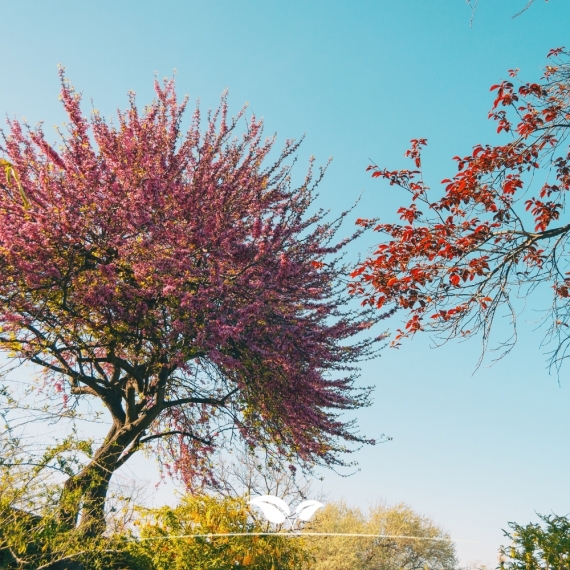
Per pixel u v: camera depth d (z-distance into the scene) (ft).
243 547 33.19
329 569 79.30
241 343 40.88
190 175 43.27
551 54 25.30
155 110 41.78
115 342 39.58
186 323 37.65
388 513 98.12
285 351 40.55
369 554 92.22
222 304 38.45
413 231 26.73
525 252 27.04
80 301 38.78
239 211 42.98
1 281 36.14
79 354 39.78
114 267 37.35
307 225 44.42
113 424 42.83
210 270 38.50
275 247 40.63
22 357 36.22
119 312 37.78
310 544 41.50
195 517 33.81
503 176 26.11
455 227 26.66
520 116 25.82
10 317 35.65
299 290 42.75
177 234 38.88
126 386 43.93
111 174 38.70
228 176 43.24
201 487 50.62
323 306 43.75
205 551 31.48
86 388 45.39
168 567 30.94
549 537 25.22
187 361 40.88
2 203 37.55
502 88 25.80
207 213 40.32
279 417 43.80
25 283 37.37
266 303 40.19
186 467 51.65
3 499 23.77
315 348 41.37
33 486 25.16
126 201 38.65
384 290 27.27
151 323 39.22
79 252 38.63
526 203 26.12
